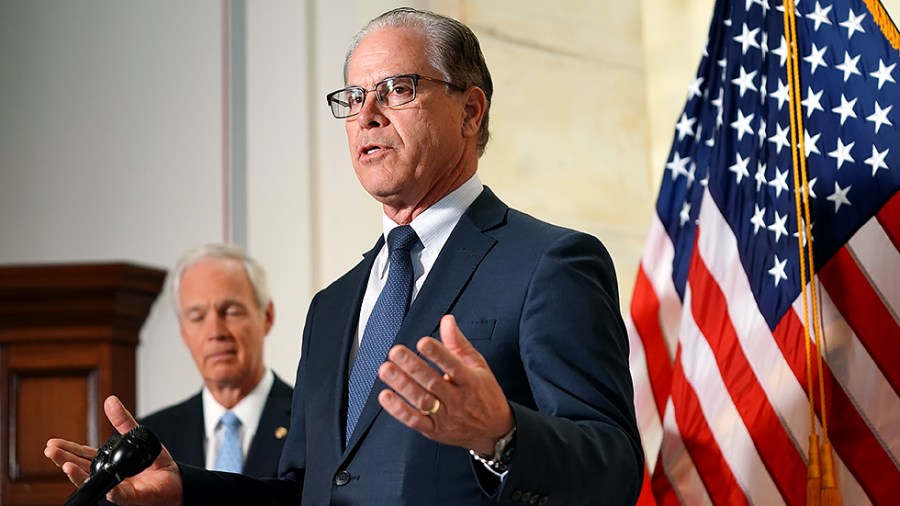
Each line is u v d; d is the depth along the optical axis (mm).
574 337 3084
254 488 3381
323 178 7430
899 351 4473
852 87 4781
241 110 7680
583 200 7699
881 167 4637
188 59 7898
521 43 7715
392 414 2545
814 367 4574
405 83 3396
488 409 2619
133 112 7961
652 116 8008
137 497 3092
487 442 2713
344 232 7305
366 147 3400
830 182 4715
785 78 4984
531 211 7539
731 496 4652
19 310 6574
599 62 7938
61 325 6621
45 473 6523
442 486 3016
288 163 7488
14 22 8125
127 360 6723
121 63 8023
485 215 3424
